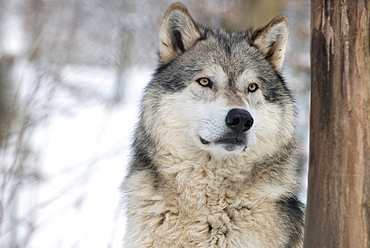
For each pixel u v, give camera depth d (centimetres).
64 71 1998
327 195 666
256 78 1020
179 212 941
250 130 934
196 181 961
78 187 1405
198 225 922
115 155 1520
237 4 2634
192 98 993
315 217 680
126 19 3388
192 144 978
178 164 978
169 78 1036
